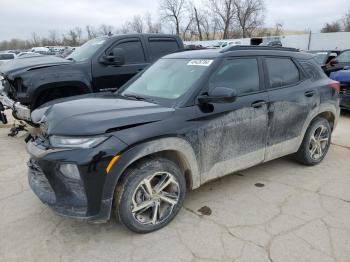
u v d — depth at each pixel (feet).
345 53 37.17
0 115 22.65
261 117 12.27
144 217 10.11
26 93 17.67
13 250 9.51
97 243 9.80
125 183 9.39
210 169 11.26
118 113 9.60
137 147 9.21
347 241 9.71
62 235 10.19
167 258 9.12
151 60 22.71
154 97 11.53
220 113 11.03
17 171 15.02
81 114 9.54
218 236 10.03
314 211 11.39
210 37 167.63
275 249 9.40
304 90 13.89
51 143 9.20
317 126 14.84
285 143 13.62
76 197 9.17
